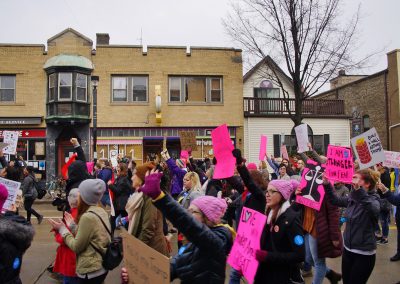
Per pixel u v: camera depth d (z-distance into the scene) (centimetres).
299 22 1883
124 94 2262
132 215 468
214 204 316
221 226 321
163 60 2286
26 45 2189
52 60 2166
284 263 360
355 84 3128
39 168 2164
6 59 2183
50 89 2181
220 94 2344
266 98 2383
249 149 2334
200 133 2305
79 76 2186
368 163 631
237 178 539
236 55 2352
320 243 532
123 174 905
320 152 2431
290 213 376
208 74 2319
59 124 2159
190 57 2311
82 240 405
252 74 2586
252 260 354
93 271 405
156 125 2266
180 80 2314
